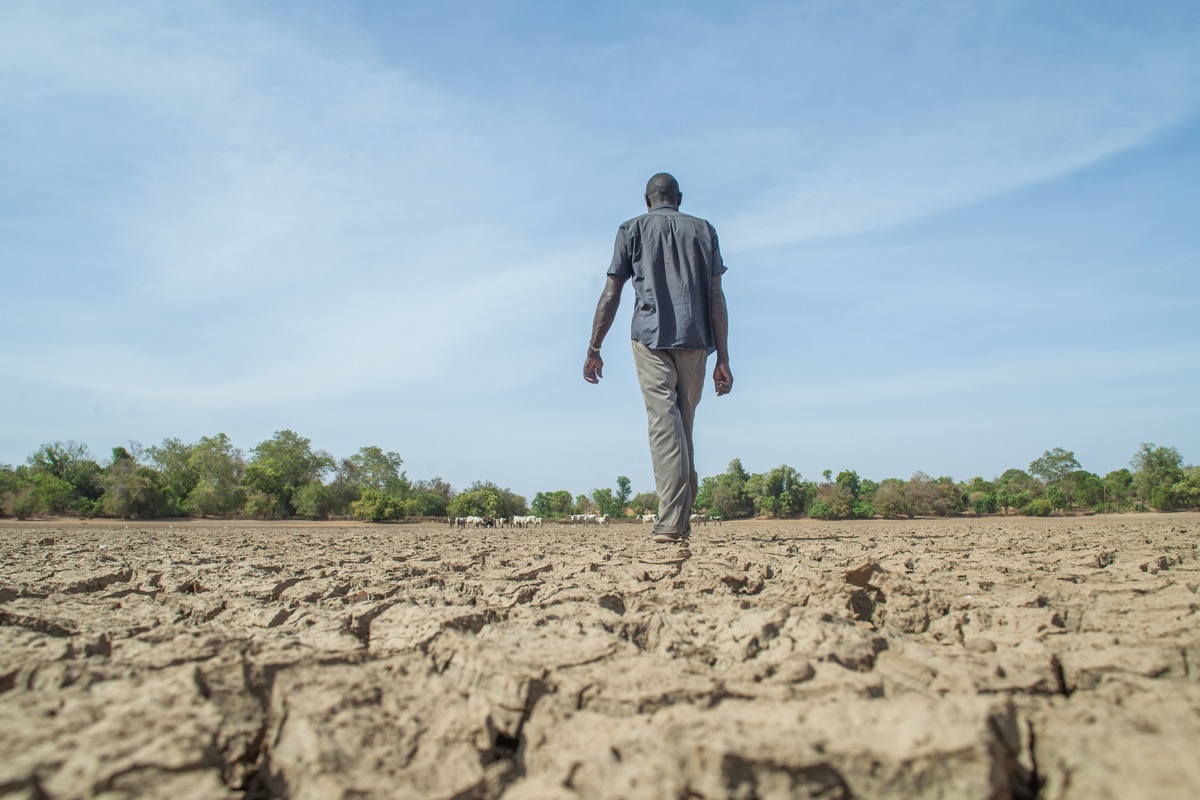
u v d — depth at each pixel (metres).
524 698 2.05
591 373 7.89
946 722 1.62
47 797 1.48
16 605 3.73
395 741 1.79
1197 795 1.42
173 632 2.81
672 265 7.39
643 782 1.50
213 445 64.31
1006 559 5.59
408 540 11.31
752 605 3.52
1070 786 1.54
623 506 87.31
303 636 2.97
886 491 72.00
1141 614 3.09
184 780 1.59
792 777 1.49
